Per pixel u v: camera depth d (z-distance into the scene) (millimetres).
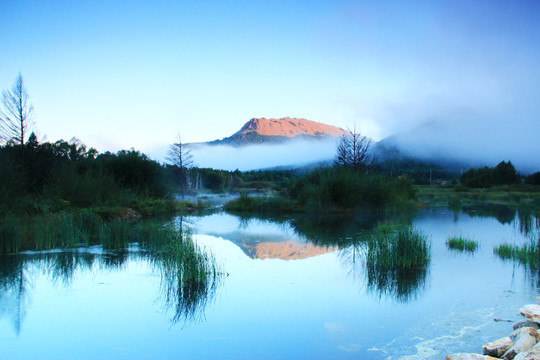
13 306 7605
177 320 6910
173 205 29766
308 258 12047
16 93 24750
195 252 10062
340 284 9172
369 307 7598
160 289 8719
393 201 32500
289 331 6426
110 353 5645
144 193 29047
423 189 78438
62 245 13273
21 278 9500
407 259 10891
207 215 26641
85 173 23281
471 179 85062
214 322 6836
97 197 21516
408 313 7238
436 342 5953
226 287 8930
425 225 20188
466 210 30188
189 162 43375
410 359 5398
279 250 13398
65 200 18812
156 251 12547
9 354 5586
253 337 6211
